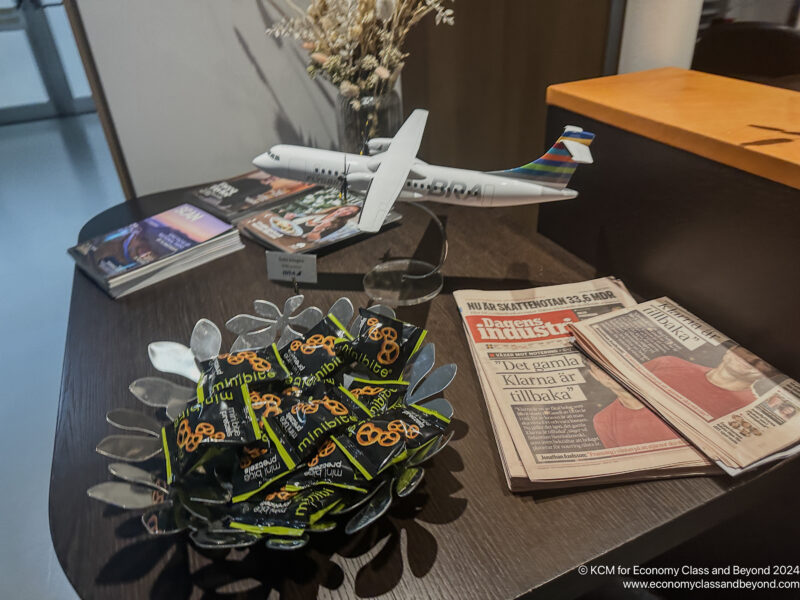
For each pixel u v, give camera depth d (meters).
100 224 1.13
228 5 1.14
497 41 1.19
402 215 1.15
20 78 3.79
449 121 1.40
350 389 0.65
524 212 1.32
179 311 0.89
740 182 0.71
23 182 2.97
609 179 0.92
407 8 0.99
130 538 0.55
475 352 0.76
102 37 1.09
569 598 0.53
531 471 0.58
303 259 0.92
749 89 0.92
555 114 0.99
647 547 0.55
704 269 0.80
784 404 0.64
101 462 0.63
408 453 0.54
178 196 1.25
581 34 1.02
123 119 1.18
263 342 0.73
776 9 0.88
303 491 0.53
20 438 1.49
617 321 0.79
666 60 1.06
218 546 0.47
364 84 1.00
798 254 0.67
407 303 0.88
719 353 0.73
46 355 1.77
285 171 0.93
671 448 0.60
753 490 0.59
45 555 1.22
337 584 0.50
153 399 0.62
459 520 0.55
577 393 0.68
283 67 1.26
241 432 0.55
